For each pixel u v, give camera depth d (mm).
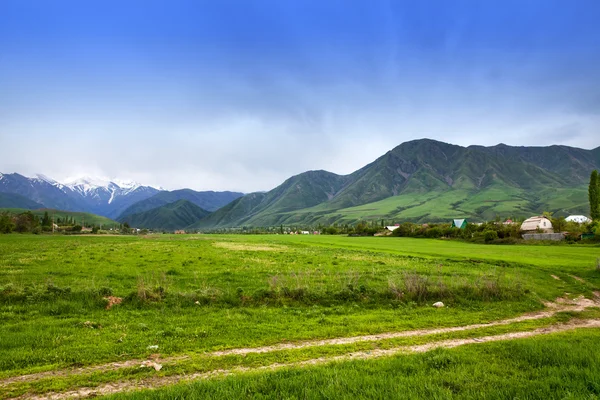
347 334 16406
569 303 26359
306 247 76375
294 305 22266
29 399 9633
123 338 14992
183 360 12648
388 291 24797
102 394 9891
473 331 17375
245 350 14094
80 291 21578
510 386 8914
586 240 90562
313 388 8969
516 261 48750
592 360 10703
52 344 14070
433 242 103375
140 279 25094
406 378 9625
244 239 119312
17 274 30219
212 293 22812
